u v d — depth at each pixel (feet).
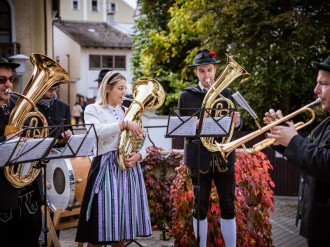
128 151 13.24
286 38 31.35
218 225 15.55
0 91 10.96
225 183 14.14
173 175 20.29
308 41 30.45
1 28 47.19
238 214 15.43
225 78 13.32
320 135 9.55
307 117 33.32
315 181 9.43
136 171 13.75
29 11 47.37
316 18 30.99
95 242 12.78
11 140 10.08
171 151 20.52
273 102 33.55
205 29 37.24
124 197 13.10
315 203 9.36
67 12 143.43
